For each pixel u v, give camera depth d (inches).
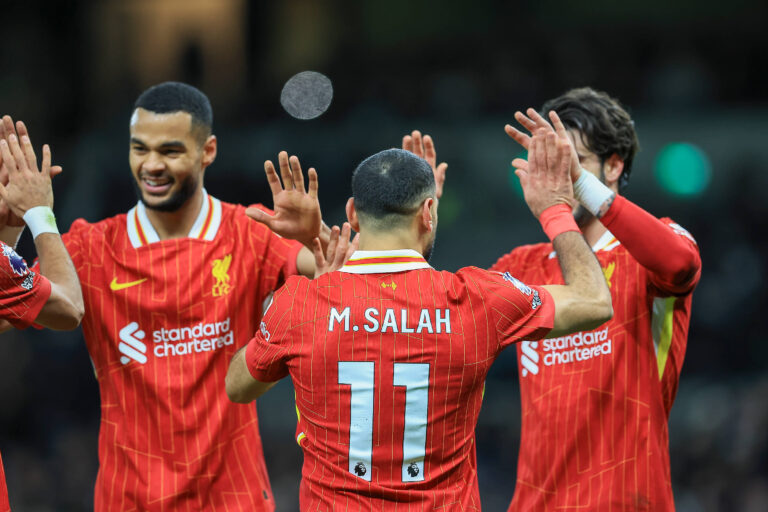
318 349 392.8
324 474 396.5
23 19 2338.8
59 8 2362.2
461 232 1866.4
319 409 396.2
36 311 441.1
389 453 390.0
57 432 1556.3
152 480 504.4
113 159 1945.1
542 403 503.5
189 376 507.5
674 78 2041.1
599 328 491.8
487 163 1934.1
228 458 511.5
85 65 2373.3
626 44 2190.0
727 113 1904.5
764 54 2086.6
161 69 2440.9
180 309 508.4
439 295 398.0
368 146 1936.5
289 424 1523.1
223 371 514.3
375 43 2423.7
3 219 491.5
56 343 1637.6
